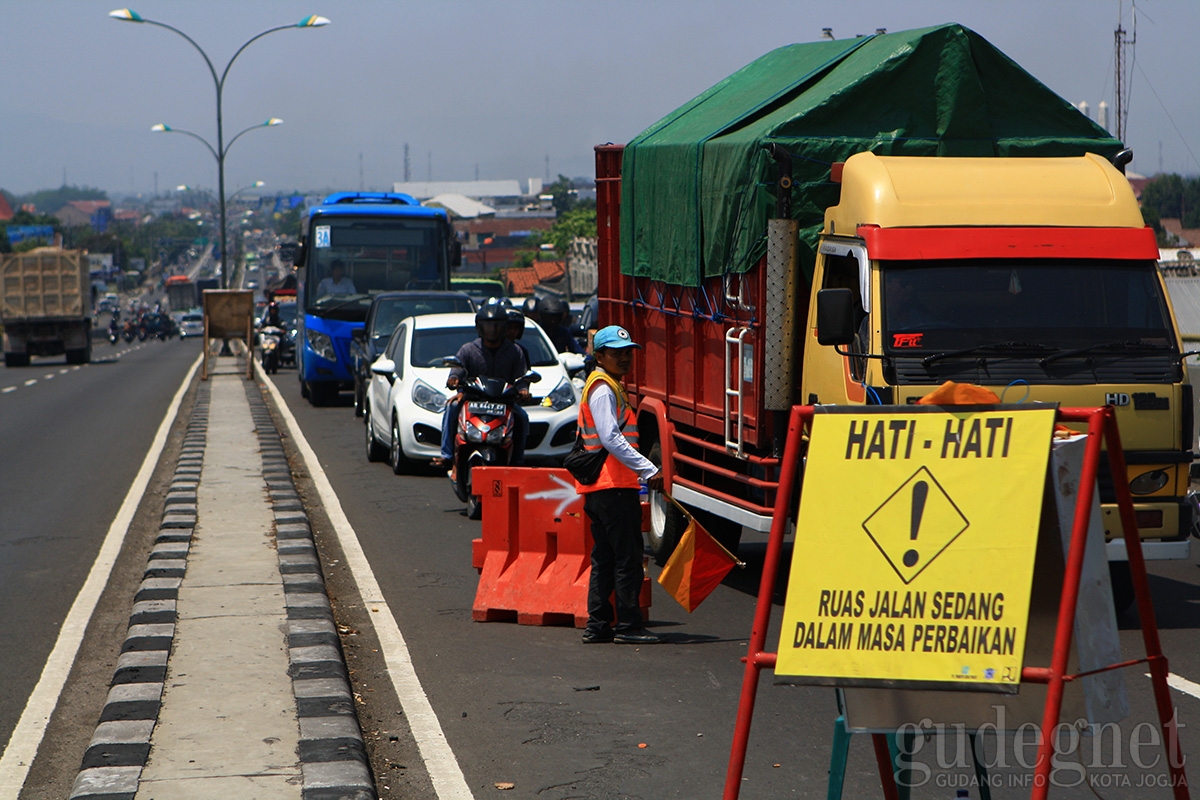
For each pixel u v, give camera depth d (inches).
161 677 299.9
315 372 1145.4
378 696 311.0
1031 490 181.5
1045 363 350.0
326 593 404.2
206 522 511.5
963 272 360.5
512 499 397.1
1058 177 378.6
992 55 404.5
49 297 2142.0
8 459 797.9
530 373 582.9
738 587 443.5
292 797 227.0
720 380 430.3
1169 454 351.9
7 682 325.4
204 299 1530.5
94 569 462.3
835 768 200.4
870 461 190.7
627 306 530.6
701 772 256.8
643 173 501.4
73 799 226.8
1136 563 187.8
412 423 685.3
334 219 1167.6
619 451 350.3
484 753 268.8
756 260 395.2
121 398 1317.7
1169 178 5073.8
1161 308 363.3
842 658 185.8
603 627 361.7
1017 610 178.2
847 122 400.8
